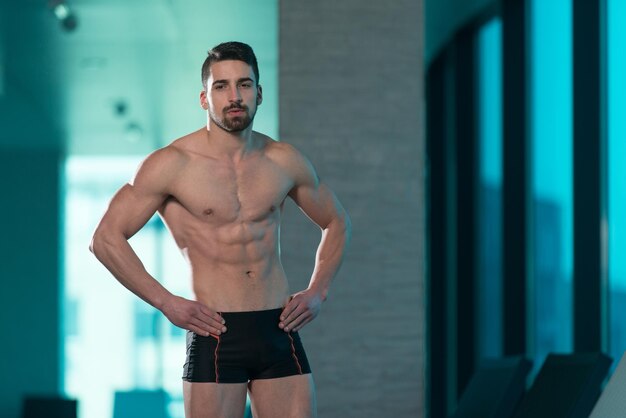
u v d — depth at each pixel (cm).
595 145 814
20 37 1028
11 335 1148
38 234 1153
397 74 780
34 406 1111
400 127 778
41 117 1128
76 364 1150
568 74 859
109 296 1157
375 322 769
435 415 1144
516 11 954
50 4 962
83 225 1160
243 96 443
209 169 453
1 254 1148
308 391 461
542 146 914
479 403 714
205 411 446
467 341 1071
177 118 1140
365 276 770
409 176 775
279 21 779
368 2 782
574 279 815
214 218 452
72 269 1155
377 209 774
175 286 1173
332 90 777
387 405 764
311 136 774
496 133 1020
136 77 1077
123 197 451
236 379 450
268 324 454
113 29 1014
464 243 1074
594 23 817
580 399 629
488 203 1044
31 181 1153
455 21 1041
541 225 913
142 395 1136
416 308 770
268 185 459
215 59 446
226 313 450
